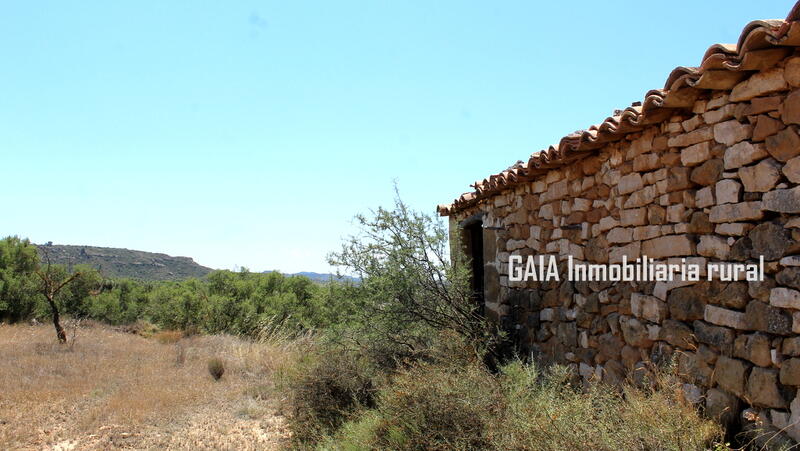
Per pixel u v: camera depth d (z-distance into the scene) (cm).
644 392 400
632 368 442
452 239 884
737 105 343
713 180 363
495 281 748
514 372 506
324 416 652
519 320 673
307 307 1869
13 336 1470
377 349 744
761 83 321
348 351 752
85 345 1348
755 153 328
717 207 359
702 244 371
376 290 761
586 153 512
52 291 1401
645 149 432
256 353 1169
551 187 595
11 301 1812
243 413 760
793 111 302
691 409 347
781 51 299
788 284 303
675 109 396
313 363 748
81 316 1994
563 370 500
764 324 317
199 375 1006
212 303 1864
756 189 327
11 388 876
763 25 286
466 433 412
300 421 662
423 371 514
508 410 407
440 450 421
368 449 488
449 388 447
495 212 759
